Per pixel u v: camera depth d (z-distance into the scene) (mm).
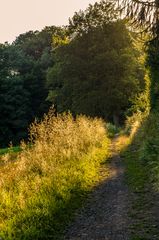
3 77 83312
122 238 9445
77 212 11555
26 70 91312
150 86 27109
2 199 11969
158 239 9094
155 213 10805
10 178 13922
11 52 96312
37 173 14680
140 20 14617
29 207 11156
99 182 15109
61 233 10086
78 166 15992
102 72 60531
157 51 16906
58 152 17234
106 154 21906
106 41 60344
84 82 60562
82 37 61781
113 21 60656
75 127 21422
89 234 9922
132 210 11336
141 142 21750
